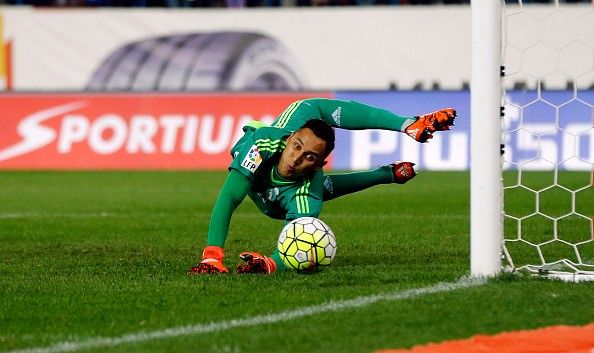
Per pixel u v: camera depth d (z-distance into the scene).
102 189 56.88
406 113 67.12
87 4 77.75
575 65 65.06
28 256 31.16
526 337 17.84
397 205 47.12
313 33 72.88
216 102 69.69
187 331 18.75
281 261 25.36
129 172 67.62
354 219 41.25
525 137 63.69
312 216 25.72
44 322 19.92
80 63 74.38
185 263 28.78
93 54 74.25
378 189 55.16
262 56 73.19
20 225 40.41
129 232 37.72
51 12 74.19
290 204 25.98
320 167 26.08
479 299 21.34
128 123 70.31
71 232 37.88
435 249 31.20
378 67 72.69
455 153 65.75
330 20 72.69
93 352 17.12
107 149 70.31
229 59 73.25
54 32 74.31
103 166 70.12
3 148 70.81
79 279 25.47
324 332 18.41
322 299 21.69
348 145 66.25
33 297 22.66
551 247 31.59
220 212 25.88
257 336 18.12
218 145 69.31
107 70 74.19
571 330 18.41
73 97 71.00
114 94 70.62
